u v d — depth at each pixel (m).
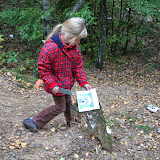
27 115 3.62
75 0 8.00
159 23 11.14
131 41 10.77
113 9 9.34
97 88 6.78
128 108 5.53
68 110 3.14
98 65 8.51
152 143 3.84
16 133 2.82
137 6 7.09
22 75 6.23
